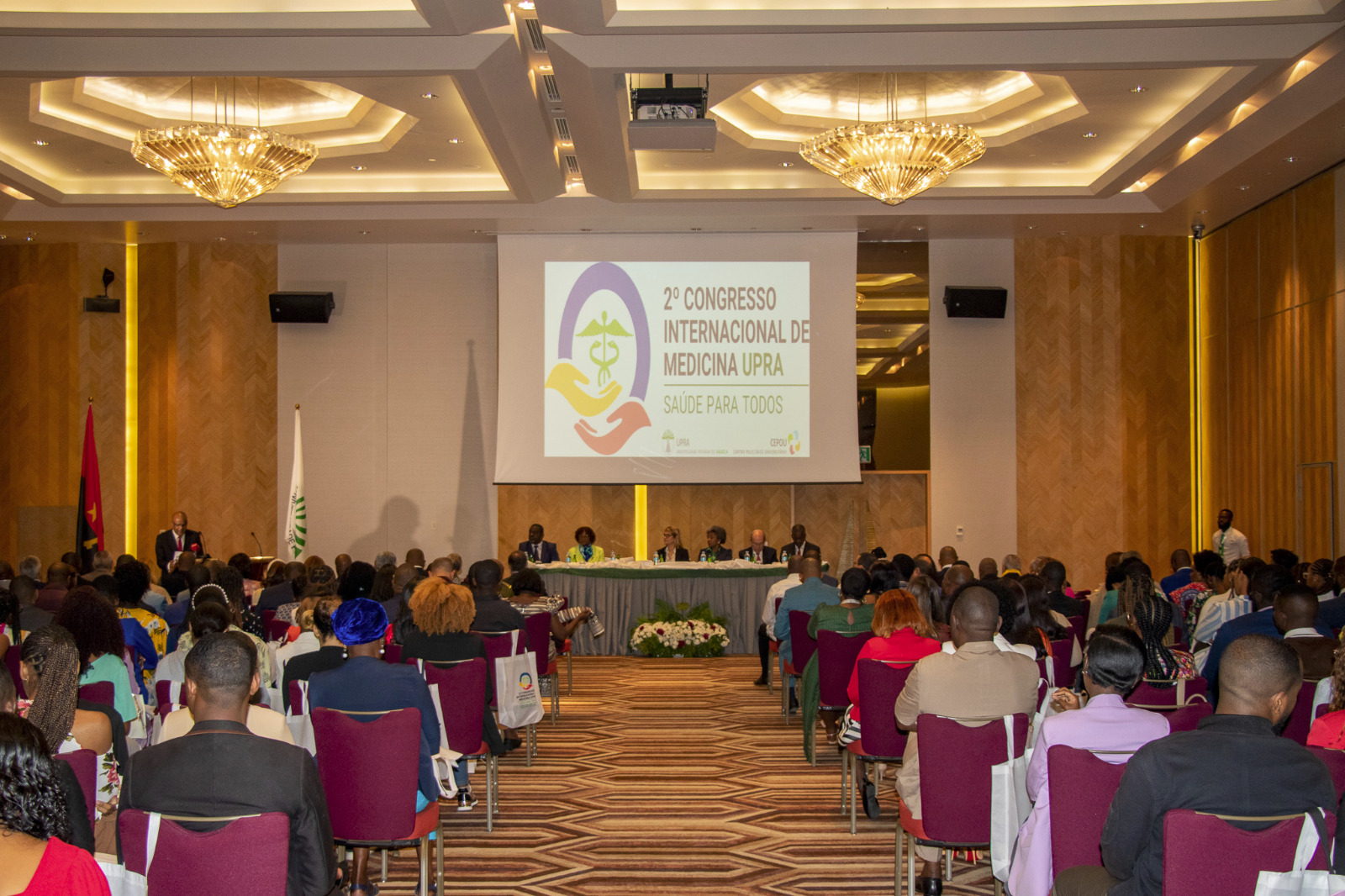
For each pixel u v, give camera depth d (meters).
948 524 12.63
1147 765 2.48
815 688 6.35
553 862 4.68
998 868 3.50
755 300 12.04
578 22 6.86
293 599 6.96
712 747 6.89
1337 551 9.80
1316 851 2.31
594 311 12.04
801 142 9.58
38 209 11.28
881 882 4.45
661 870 4.58
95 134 9.54
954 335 12.70
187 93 9.02
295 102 9.26
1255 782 2.41
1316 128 8.75
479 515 12.77
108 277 12.58
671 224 11.71
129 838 2.42
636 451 11.98
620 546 13.49
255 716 3.20
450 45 7.20
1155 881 2.48
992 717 3.83
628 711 8.08
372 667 3.87
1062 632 5.52
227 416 12.63
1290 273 10.60
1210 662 4.88
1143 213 11.53
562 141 9.86
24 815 1.76
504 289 12.07
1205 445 12.54
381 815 3.62
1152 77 8.17
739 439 11.98
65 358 12.54
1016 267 12.72
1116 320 12.68
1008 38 7.23
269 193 10.98
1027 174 11.11
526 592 7.32
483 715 4.97
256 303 12.76
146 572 6.03
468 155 10.22
